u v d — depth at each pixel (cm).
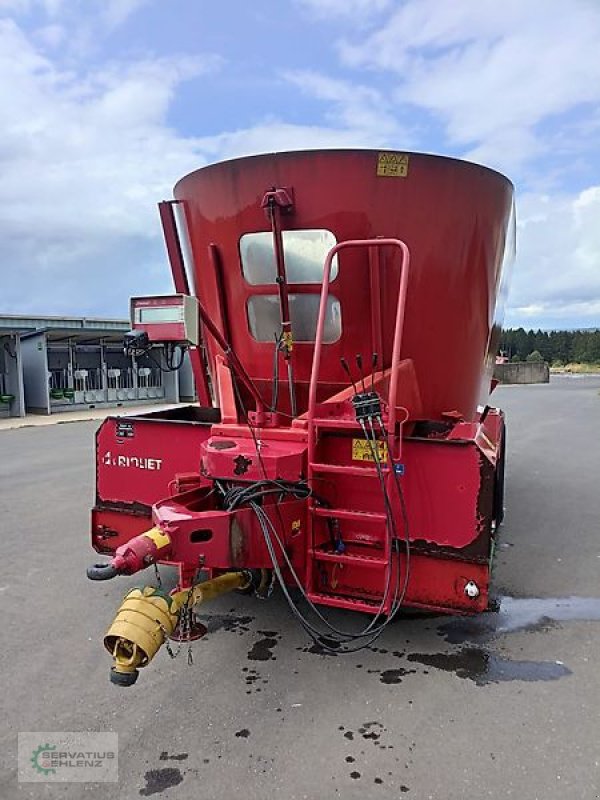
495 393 2673
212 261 425
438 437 410
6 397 1812
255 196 396
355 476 344
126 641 267
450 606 330
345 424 323
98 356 2145
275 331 423
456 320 418
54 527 619
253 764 259
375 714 295
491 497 320
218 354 450
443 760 261
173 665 343
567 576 484
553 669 339
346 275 391
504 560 521
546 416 1686
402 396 387
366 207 382
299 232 392
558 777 250
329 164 378
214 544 307
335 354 408
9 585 462
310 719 291
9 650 361
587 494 764
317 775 252
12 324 1903
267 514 320
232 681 326
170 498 332
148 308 372
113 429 423
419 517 332
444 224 394
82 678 329
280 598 434
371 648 363
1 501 731
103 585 462
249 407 443
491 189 412
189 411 501
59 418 1797
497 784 246
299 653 357
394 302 393
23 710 300
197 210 429
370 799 239
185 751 268
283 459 328
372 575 342
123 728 285
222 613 409
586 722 288
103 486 429
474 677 330
